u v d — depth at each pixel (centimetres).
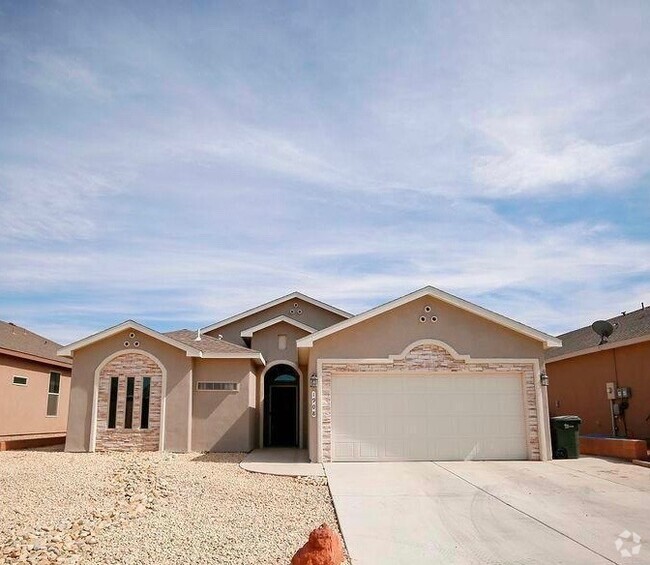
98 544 838
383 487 1212
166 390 1914
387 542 845
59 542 845
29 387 2312
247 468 1474
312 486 1243
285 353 2248
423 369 1617
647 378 1830
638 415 1862
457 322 1642
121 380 1922
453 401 1611
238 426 1945
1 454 1823
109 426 1900
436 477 1316
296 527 926
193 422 1942
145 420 1906
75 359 1931
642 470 1401
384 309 1628
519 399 1619
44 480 1305
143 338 1939
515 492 1152
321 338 1627
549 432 1598
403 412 1602
